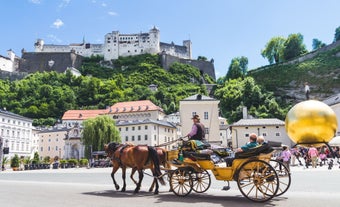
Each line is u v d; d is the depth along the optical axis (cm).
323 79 12362
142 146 1311
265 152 1040
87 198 1156
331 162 2509
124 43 19762
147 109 11106
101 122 6912
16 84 15912
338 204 923
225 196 1146
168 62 18838
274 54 15875
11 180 2297
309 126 1066
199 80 18662
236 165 1067
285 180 1686
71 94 15875
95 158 6600
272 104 10719
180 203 1000
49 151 10631
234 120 10775
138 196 1192
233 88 12650
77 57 19112
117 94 15775
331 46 13575
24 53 18662
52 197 1201
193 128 1259
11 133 8944
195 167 1154
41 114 14538
